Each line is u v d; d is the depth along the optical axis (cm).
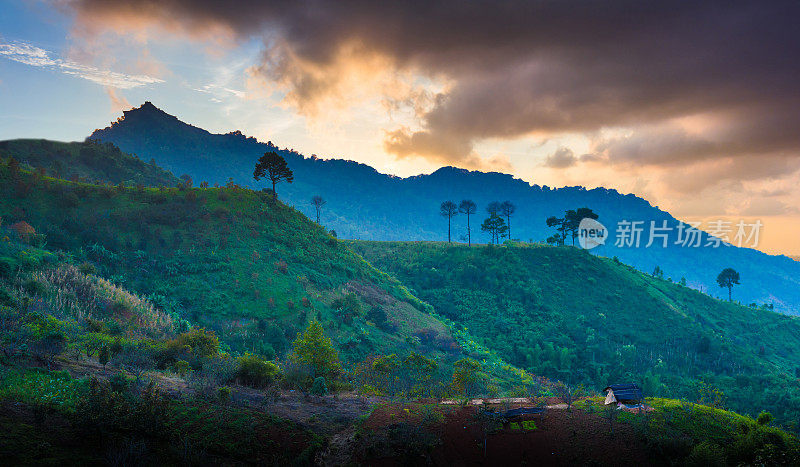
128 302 5462
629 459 2230
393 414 2656
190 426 2170
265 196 10162
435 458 2236
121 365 2919
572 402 2844
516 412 2580
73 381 2294
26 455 1608
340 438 2419
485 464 2225
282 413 2619
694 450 2206
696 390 7950
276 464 2056
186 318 5997
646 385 8025
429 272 11688
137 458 1742
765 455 2186
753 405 7738
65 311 4488
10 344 2523
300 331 6225
